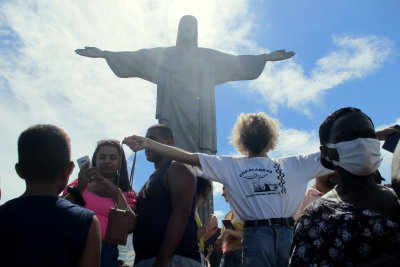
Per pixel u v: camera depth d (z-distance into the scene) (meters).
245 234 4.06
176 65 12.68
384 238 2.45
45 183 2.98
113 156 5.21
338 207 2.59
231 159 4.37
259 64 13.07
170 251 4.00
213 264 6.88
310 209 2.68
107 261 4.46
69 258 2.74
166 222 4.28
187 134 12.01
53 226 2.73
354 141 2.76
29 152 2.97
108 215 4.39
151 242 4.25
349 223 2.49
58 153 3.02
